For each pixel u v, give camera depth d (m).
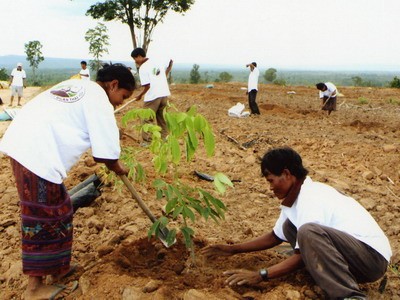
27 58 47.22
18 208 4.30
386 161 6.38
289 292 2.65
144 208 3.10
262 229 3.93
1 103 13.94
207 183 5.18
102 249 3.33
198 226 3.90
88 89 2.67
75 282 2.91
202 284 2.88
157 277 2.98
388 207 4.61
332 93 11.39
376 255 2.54
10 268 3.16
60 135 2.57
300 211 2.60
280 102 14.99
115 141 2.67
